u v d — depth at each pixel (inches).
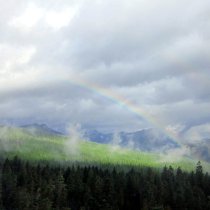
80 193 6943.9
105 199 6796.3
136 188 7194.9
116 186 7155.5
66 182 7214.6
